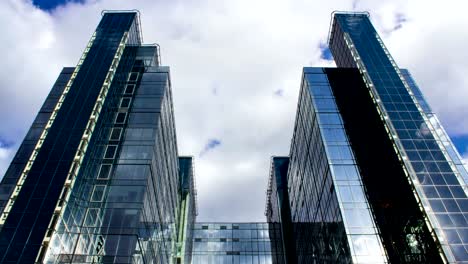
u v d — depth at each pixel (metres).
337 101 59.28
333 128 54.81
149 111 51.22
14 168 45.03
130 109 51.59
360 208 44.38
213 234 95.75
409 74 64.12
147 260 42.09
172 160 63.94
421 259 39.19
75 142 43.31
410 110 55.59
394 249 40.31
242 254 90.88
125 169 43.50
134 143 46.59
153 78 57.06
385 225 42.47
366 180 47.47
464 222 40.22
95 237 36.91
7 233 33.84
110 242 36.47
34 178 39.12
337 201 45.56
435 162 47.44
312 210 61.47
